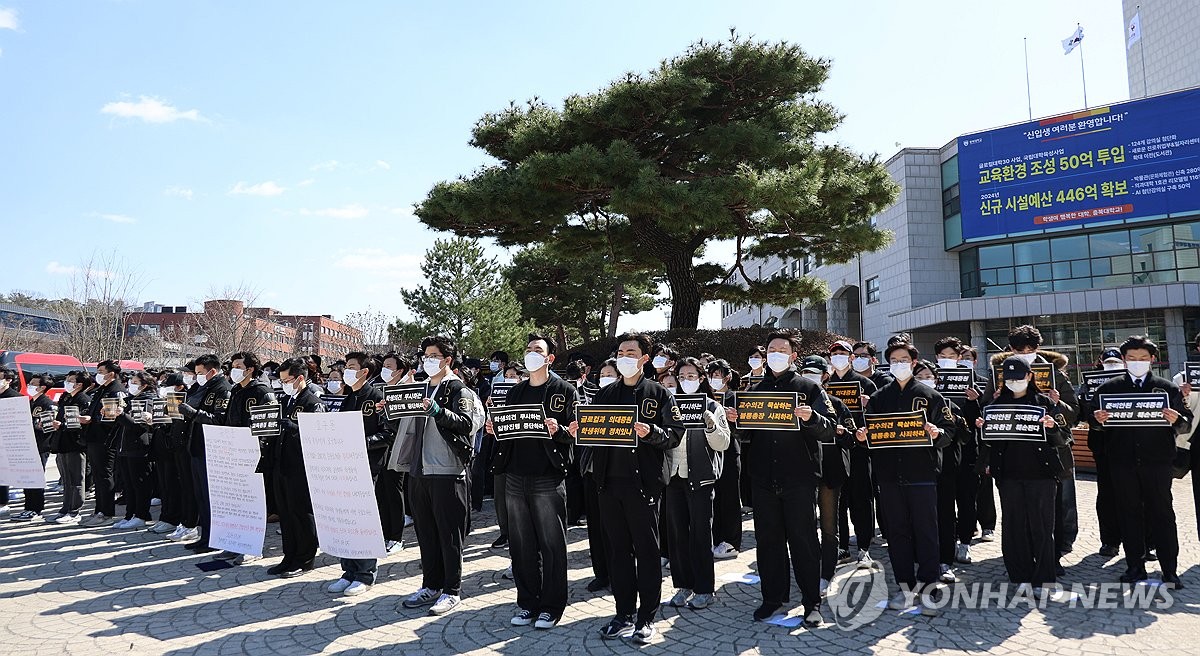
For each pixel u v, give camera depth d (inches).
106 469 395.2
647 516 201.2
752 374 301.7
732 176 553.0
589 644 197.5
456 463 233.1
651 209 542.3
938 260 1395.2
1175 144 1145.4
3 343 1508.4
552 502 213.6
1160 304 1118.4
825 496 252.8
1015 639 195.8
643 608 200.4
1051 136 1236.5
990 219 1277.1
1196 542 305.1
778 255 716.7
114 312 1405.0
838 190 578.2
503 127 669.9
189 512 343.3
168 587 257.3
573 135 614.9
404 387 231.9
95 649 196.9
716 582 259.0
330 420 252.7
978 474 279.0
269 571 273.4
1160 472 237.9
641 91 582.2
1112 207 1181.7
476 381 430.3
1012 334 253.1
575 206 616.4
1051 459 231.6
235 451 292.0
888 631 204.1
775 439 213.2
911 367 231.0
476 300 1162.6
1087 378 314.7
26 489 402.3
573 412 218.2
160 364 1599.4
